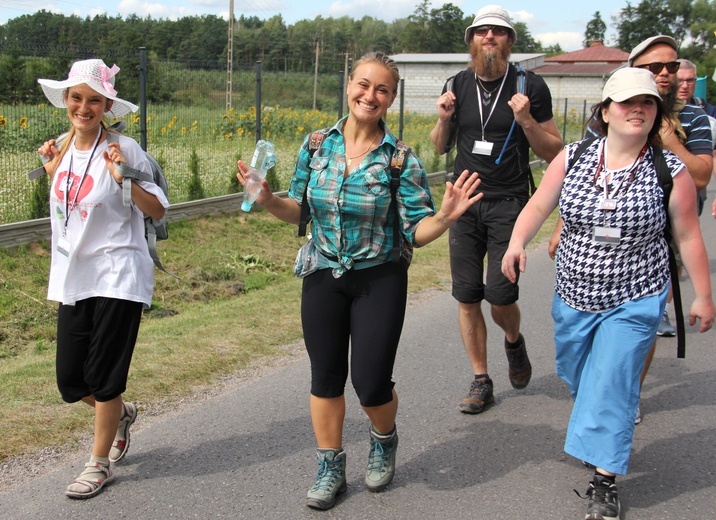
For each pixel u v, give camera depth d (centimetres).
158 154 1099
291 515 342
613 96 327
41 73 877
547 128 455
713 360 580
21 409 433
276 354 562
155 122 1102
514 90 447
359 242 331
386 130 335
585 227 344
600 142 349
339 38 9250
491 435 436
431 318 683
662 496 367
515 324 469
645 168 336
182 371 510
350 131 335
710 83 3369
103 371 348
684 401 495
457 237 460
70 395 361
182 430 429
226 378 512
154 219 356
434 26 9750
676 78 435
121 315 345
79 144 349
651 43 434
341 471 354
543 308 730
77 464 381
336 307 338
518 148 448
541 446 422
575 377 372
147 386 482
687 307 749
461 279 461
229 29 3384
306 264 339
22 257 756
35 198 817
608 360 335
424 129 2172
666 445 427
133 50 991
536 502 359
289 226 1070
